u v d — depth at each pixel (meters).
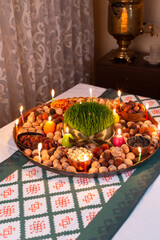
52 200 0.95
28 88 2.07
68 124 1.16
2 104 1.88
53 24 2.10
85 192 0.98
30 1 1.89
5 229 0.85
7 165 1.09
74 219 0.88
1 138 1.24
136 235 0.83
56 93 2.38
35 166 1.09
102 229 0.84
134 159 1.07
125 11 2.01
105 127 1.13
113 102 1.41
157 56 2.23
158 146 1.13
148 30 2.14
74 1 2.23
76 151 1.04
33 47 2.04
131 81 2.28
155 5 2.30
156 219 0.88
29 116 1.32
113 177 1.04
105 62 2.29
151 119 1.31
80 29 2.35
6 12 1.72
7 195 0.97
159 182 1.02
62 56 2.27
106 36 2.66
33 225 0.86
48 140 1.13
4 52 1.85
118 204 0.93
